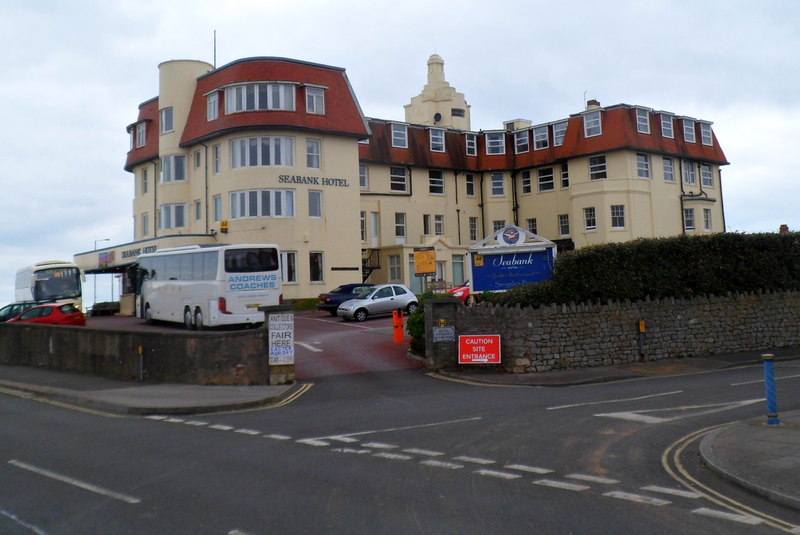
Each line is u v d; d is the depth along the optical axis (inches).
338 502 298.4
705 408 518.6
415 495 307.4
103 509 297.4
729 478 322.0
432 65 2551.7
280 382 718.5
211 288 1067.9
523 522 266.2
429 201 2021.4
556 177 2025.1
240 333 721.6
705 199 2010.3
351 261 1663.4
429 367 791.7
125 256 1776.6
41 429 512.4
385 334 1061.8
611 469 351.3
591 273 811.4
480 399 604.4
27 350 994.7
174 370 749.3
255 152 1579.7
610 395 601.0
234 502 302.5
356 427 489.7
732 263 906.7
